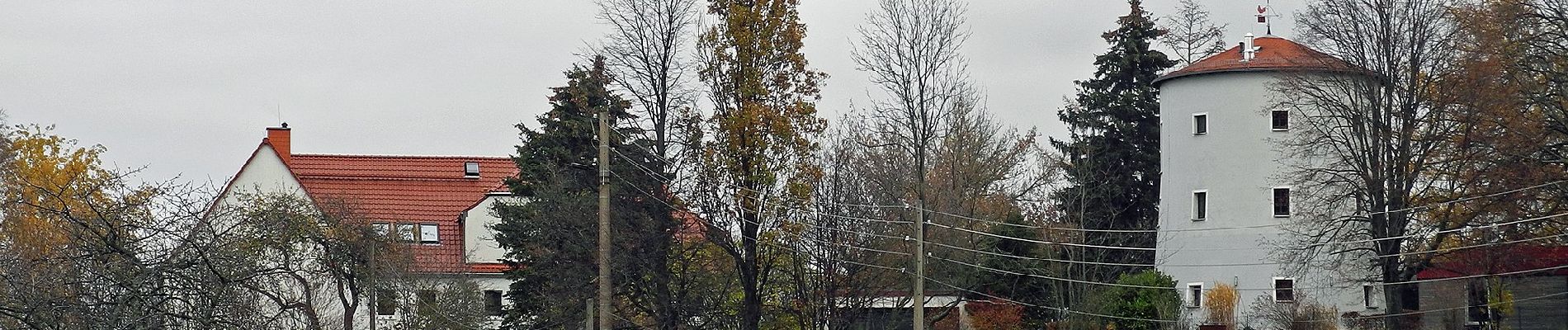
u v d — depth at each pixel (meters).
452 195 63.72
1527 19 43.66
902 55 58.66
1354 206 51.69
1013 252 58.16
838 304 46.72
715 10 46.47
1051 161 66.12
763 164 45.00
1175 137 58.38
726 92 45.81
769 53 45.66
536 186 48.19
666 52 46.53
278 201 33.50
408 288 36.38
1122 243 62.00
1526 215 44.41
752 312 44.53
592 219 45.56
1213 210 56.75
